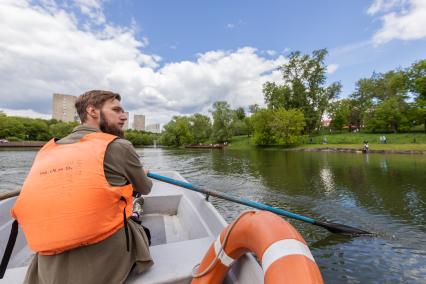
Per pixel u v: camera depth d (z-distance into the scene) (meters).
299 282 0.67
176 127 58.34
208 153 29.09
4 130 50.50
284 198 6.45
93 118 1.21
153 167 14.48
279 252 0.78
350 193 6.70
